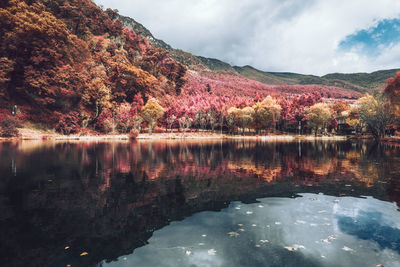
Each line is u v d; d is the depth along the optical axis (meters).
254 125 95.44
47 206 8.12
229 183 11.77
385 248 5.11
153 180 12.48
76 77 71.12
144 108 77.75
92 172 14.88
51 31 66.12
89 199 9.00
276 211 7.58
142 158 22.36
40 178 12.96
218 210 7.71
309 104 112.69
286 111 97.50
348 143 51.66
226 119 94.94
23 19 60.25
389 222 6.64
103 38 119.31
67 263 4.53
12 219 6.94
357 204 8.30
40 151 27.39
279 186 11.04
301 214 7.32
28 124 57.94
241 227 6.33
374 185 11.28
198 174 14.19
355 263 4.50
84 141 51.53
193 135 84.25
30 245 5.32
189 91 181.25
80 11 112.62
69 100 71.69
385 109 62.69
